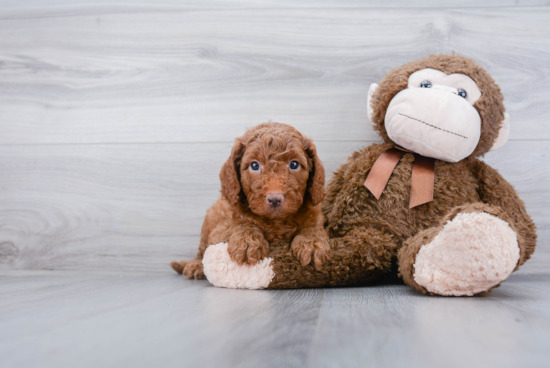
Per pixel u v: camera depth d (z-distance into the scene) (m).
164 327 0.85
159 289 1.39
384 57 1.99
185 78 2.09
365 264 1.38
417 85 1.56
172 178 2.07
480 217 1.15
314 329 0.82
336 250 1.39
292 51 2.03
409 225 1.50
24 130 2.14
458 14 1.96
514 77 1.93
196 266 1.72
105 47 2.13
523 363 0.63
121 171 2.09
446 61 1.60
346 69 2.00
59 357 0.67
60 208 2.11
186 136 2.07
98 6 2.14
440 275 1.19
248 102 2.05
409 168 1.55
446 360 0.64
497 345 0.71
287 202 1.31
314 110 2.01
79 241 2.09
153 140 2.09
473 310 0.99
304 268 1.34
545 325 0.84
